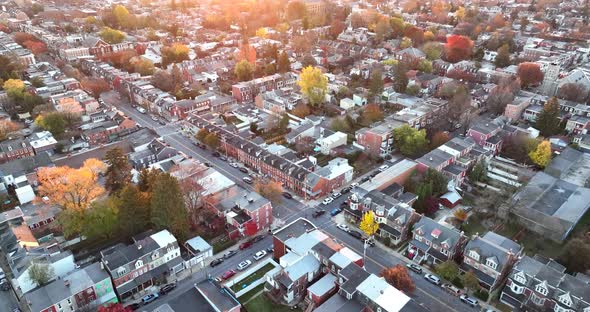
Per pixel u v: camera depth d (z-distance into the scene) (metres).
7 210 149.38
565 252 121.19
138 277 116.69
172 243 122.56
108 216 131.88
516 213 140.00
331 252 116.38
